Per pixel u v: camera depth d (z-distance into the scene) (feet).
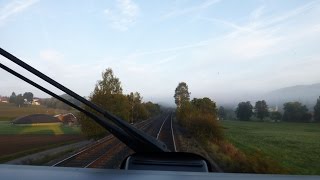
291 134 235.81
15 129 264.93
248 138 193.88
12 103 536.01
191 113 174.60
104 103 140.77
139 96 332.39
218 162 71.77
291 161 108.06
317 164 102.63
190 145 105.29
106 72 142.51
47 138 180.75
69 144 138.51
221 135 138.10
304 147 153.38
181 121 216.74
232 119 484.74
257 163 71.56
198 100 215.10
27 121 349.41
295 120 416.05
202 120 137.80
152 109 531.09
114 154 77.36
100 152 81.30
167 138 125.08
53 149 120.16
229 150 102.17
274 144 163.84
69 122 337.11
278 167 74.59
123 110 146.20
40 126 296.92
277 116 442.09
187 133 160.45
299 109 416.05
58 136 195.93
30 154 106.93
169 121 305.73
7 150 122.52
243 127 312.50
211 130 135.23
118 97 144.87
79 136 192.95
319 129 294.87
